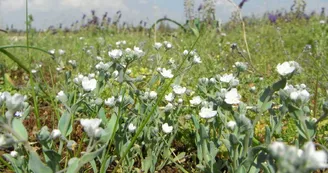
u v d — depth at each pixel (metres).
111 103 0.15
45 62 0.48
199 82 0.17
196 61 0.21
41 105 0.28
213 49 0.52
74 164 0.10
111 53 0.15
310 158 0.07
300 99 0.11
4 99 0.11
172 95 0.17
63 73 0.31
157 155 0.16
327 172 0.14
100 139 0.10
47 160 0.11
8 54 0.17
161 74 0.18
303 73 0.33
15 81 0.39
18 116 0.15
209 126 0.15
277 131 0.12
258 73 0.34
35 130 0.21
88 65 0.37
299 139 0.11
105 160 0.13
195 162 0.17
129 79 0.17
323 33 0.56
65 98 0.12
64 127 0.12
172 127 0.16
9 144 0.10
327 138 0.16
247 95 0.28
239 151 0.12
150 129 0.16
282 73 0.11
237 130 0.12
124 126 0.15
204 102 0.17
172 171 0.17
